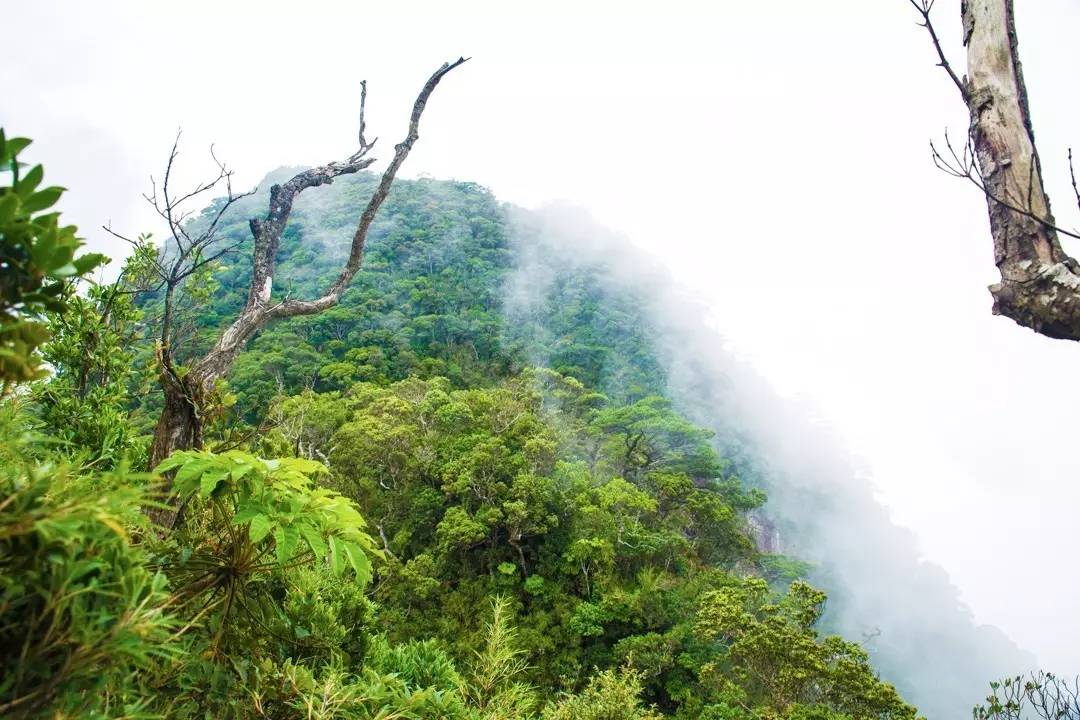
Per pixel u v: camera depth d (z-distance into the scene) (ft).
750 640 40.55
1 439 4.75
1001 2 5.58
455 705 11.17
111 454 10.66
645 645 68.08
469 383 181.06
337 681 8.74
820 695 39.09
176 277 9.08
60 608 3.54
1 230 3.84
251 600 7.72
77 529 3.80
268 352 172.35
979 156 5.54
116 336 12.61
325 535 6.38
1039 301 5.06
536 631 71.05
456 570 80.89
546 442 91.45
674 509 104.42
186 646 6.33
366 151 11.87
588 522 85.66
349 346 192.24
